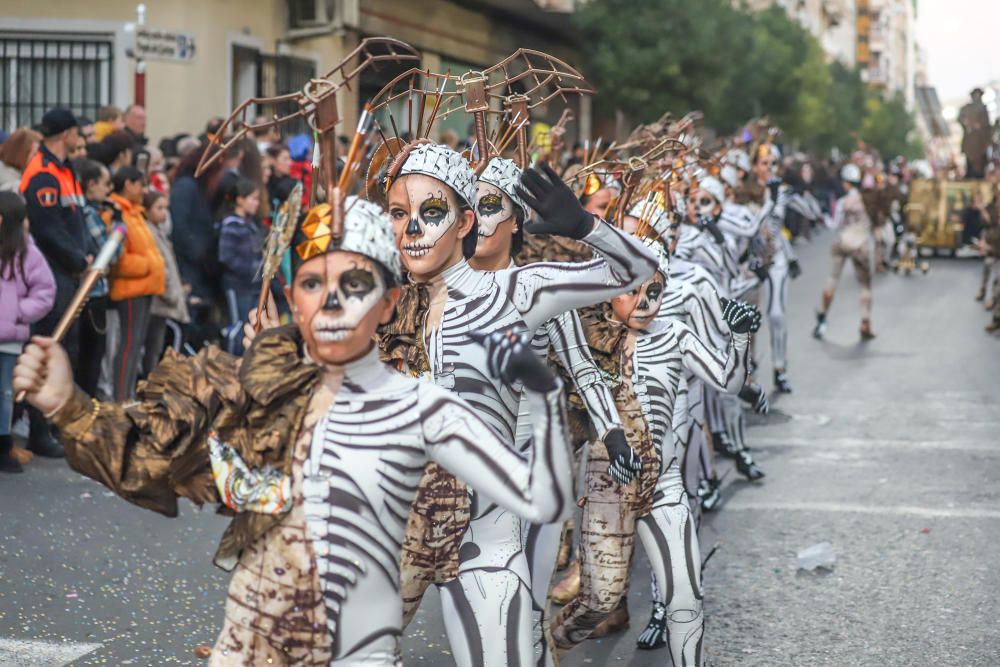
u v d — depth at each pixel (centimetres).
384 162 535
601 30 4006
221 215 1369
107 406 372
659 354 604
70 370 366
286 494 364
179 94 2291
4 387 1035
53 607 728
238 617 370
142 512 943
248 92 2477
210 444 371
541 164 470
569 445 353
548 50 4200
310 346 368
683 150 785
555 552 538
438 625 732
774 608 771
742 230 1224
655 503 594
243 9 2448
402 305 505
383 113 2814
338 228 358
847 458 1235
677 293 687
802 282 3334
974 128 4322
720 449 1146
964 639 716
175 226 1341
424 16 3231
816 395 1627
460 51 3494
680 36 4006
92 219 1152
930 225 4109
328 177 393
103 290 1148
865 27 18362
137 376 1252
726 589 810
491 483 360
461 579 480
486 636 475
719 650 695
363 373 369
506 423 495
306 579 362
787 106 5619
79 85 2275
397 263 370
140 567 813
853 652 694
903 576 838
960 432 1373
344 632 364
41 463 1086
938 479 1138
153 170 1420
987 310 2670
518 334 355
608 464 577
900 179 4238
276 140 1641
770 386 1692
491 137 597
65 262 1110
